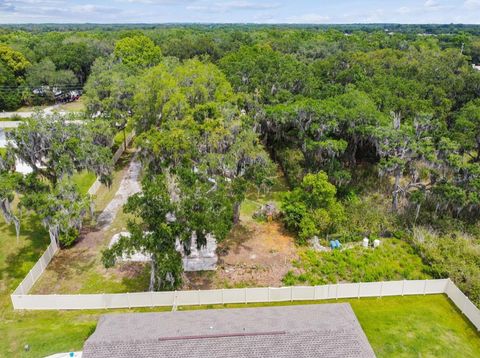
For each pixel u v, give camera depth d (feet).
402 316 53.47
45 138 67.87
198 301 55.06
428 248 67.15
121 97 108.17
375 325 51.49
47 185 65.62
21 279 61.77
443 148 75.72
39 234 73.41
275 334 39.96
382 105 96.68
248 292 55.31
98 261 65.77
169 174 76.02
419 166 82.02
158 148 74.49
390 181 90.94
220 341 39.22
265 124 104.88
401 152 77.41
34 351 45.62
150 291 55.72
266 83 118.01
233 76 122.72
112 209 82.79
